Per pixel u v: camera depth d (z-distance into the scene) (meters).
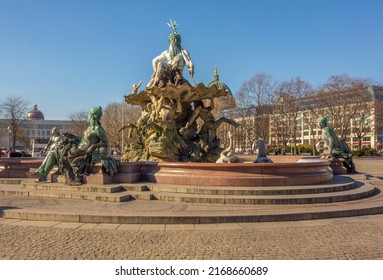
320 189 11.09
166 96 18.56
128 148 19.72
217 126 20.73
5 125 62.94
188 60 20.38
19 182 13.83
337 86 51.59
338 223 8.40
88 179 11.94
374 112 55.78
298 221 8.62
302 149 61.72
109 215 8.21
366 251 6.27
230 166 11.39
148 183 12.28
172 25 21.08
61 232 7.39
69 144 12.23
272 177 11.38
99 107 12.75
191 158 19.27
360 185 13.38
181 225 8.11
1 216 8.71
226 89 19.39
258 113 58.44
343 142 18.84
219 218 8.33
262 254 6.06
